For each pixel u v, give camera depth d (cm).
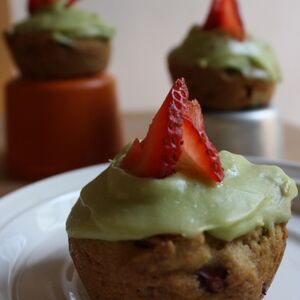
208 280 20
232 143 36
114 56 53
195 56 36
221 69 35
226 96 36
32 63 36
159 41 53
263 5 55
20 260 24
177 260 20
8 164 38
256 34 55
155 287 21
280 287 23
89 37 36
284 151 40
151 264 20
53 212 27
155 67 54
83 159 37
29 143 36
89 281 22
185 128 21
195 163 21
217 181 21
